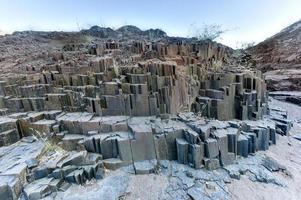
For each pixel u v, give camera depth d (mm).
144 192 5379
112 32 21578
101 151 6426
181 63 10117
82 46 13305
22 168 5109
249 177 6258
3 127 6496
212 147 6480
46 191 4973
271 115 11148
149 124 7055
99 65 8797
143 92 7562
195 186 5648
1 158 5605
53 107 7812
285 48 37719
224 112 8578
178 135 6867
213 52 12117
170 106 7906
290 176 6547
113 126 6891
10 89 7957
